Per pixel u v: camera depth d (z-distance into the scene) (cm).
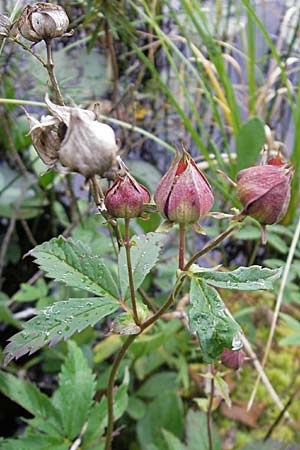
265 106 27
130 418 19
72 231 22
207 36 25
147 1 27
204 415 17
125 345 11
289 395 20
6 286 23
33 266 24
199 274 10
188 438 17
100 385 18
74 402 15
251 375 21
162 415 18
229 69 29
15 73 22
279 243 20
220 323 9
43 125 9
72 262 11
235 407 20
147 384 19
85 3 21
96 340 22
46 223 25
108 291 11
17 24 11
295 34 25
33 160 23
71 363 15
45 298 20
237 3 29
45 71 22
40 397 15
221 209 24
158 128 27
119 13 21
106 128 9
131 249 12
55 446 14
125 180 9
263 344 22
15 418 20
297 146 22
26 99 23
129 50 27
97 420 15
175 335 20
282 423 19
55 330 10
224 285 10
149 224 20
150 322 10
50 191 24
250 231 20
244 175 9
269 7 31
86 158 8
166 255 23
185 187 9
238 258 25
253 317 22
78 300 11
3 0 16
